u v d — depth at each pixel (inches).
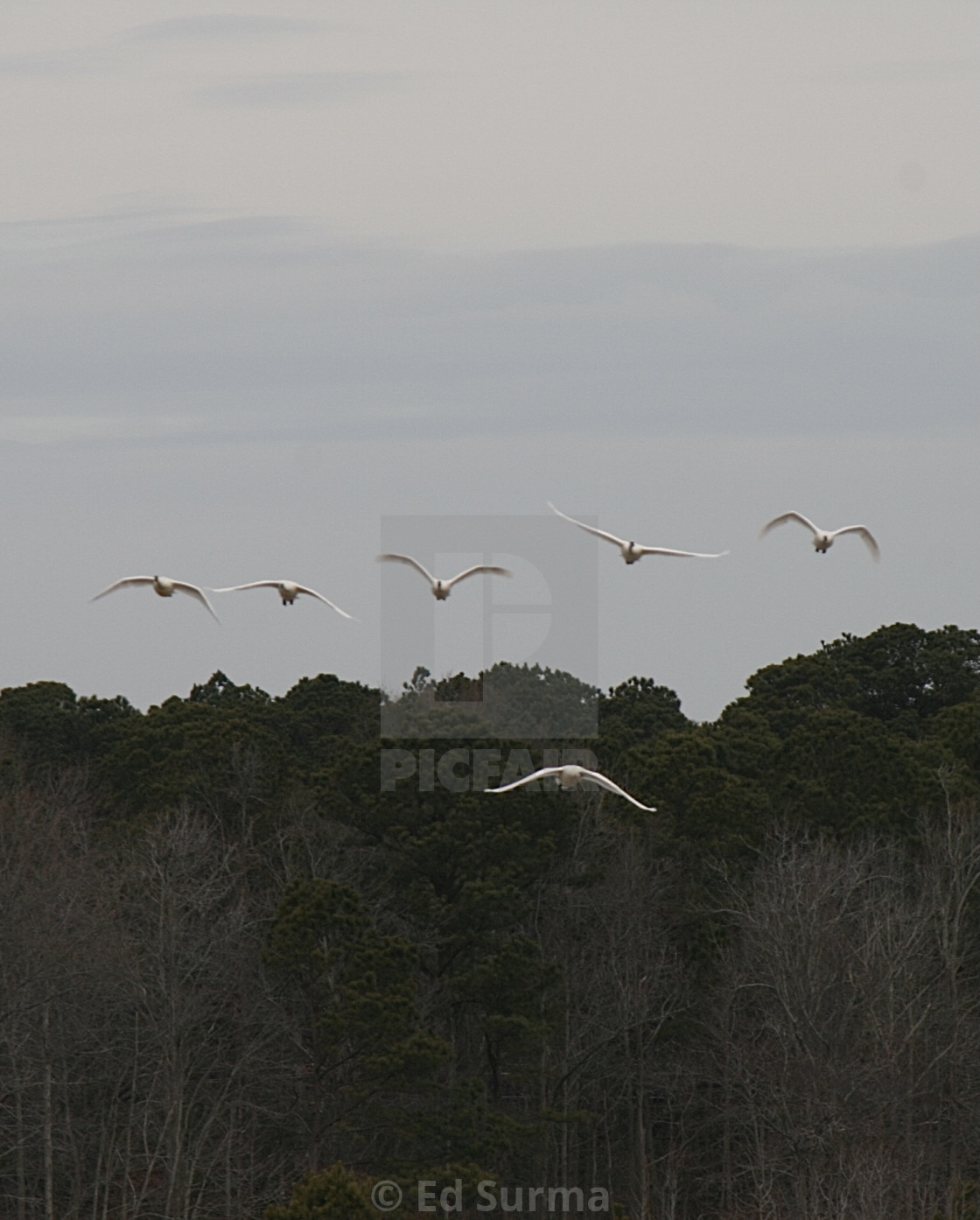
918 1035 2146.9
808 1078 2026.3
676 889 2480.3
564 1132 2285.9
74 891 2021.4
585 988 2345.0
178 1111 1972.2
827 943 2118.6
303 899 2096.5
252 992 2177.7
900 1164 1983.3
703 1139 2410.2
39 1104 2050.9
